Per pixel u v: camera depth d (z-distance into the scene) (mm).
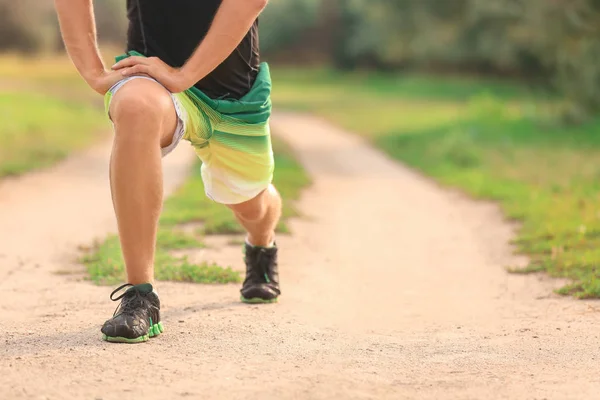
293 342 7172
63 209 17016
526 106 65250
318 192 22703
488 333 7996
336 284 10781
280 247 13625
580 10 40750
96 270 10711
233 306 8773
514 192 21141
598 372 6312
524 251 13578
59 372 5895
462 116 51531
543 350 7164
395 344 7352
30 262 11617
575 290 10383
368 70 119562
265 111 7684
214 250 12945
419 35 69562
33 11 97812
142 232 6816
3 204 17391
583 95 43969
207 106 7242
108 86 6820
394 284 11016
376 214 18547
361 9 81250
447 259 13180
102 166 25844
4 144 28703
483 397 5566
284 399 5430
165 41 7355
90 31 7016
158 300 7105
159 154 6711
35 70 88812
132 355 6418
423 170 29875
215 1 7273
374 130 48969
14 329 7445
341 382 5824
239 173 7719
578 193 20344
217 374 5969
